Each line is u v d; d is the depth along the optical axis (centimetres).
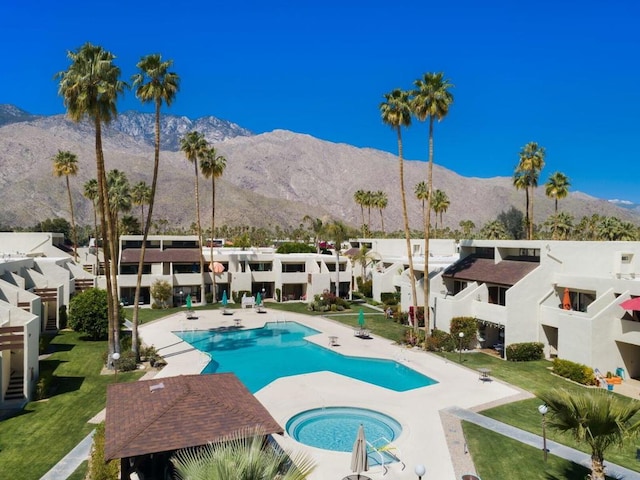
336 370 3756
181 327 5219
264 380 3484
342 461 2128
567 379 3384
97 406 2770
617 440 1622
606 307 3406
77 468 2031
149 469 1922
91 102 3177
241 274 6988
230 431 1758
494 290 4444
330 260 7331
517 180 6600
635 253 4184
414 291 4469
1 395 2750
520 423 2583
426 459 2167
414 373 3612
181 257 6862
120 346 3734
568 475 2020
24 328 2820
